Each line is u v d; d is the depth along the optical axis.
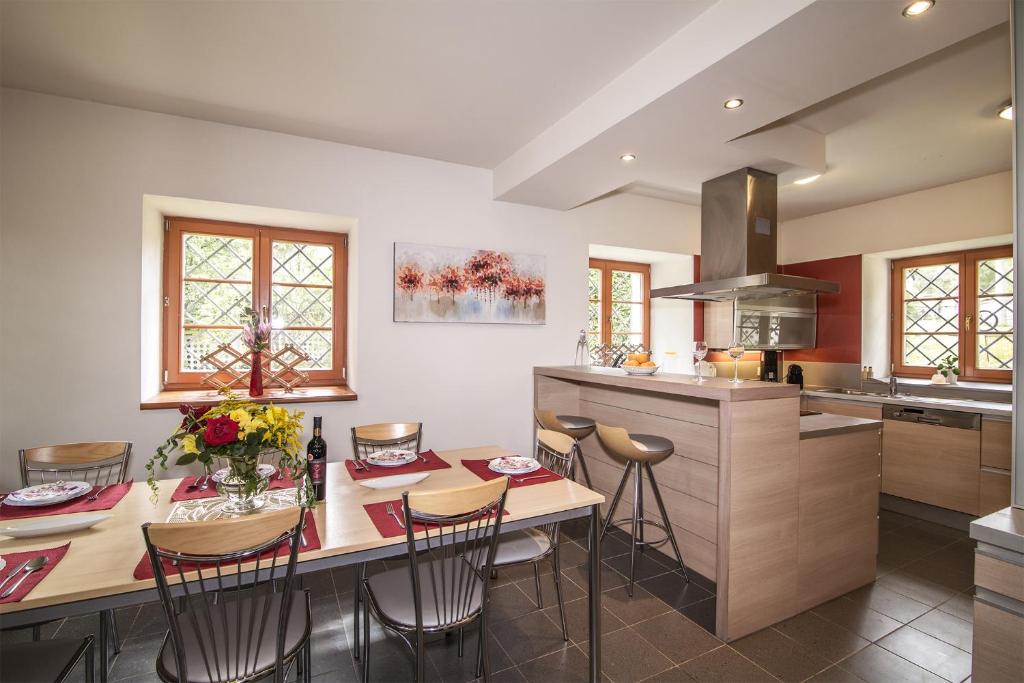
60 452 2.14
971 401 3.61
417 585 1.49
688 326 4.74
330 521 1.62
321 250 3.63
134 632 2.15
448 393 3.61
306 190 3.15
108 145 2.71
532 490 1.96
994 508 3.23
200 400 2.88
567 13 1.93
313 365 3.60
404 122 2.92
